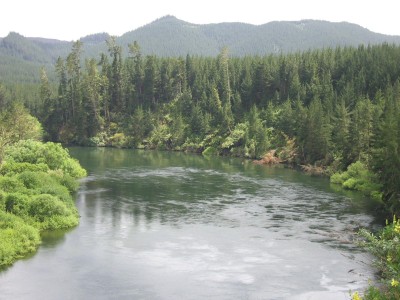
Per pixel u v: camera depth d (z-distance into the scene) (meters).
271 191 68.56
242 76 165.50
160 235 43.88
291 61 156.12
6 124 89.56
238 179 80.50
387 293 20.06
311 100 131.50
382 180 58.00
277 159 108.06
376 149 63.91
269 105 135.25
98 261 36.19
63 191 55.16
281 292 30.97
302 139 103.12
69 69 176.12
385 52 151.88
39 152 73.06
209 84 161.50
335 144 91.88
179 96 168.62
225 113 140.75
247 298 29.98
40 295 29.64
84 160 106.62
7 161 68.81
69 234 43.44
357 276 33.88
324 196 64.94
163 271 34.44
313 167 93.94
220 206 57.34
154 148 145.38
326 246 41.03
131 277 33.09
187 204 58.16
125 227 46.47
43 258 36.50
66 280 32.22
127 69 181.38
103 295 29.97
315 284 32.38
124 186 70.81
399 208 52.41
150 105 169.25
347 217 52.06
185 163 105.19
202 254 38.47
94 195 62.91
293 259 37.53
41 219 45.59
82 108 162.38
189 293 30.56
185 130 146.88
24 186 53.62
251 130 128.88
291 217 51.91
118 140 152.62
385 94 108.12
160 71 176.00
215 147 133.62
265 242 42.12
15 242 37.66
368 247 22.91
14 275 32.84
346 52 165.00
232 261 36.88
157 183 74.31
